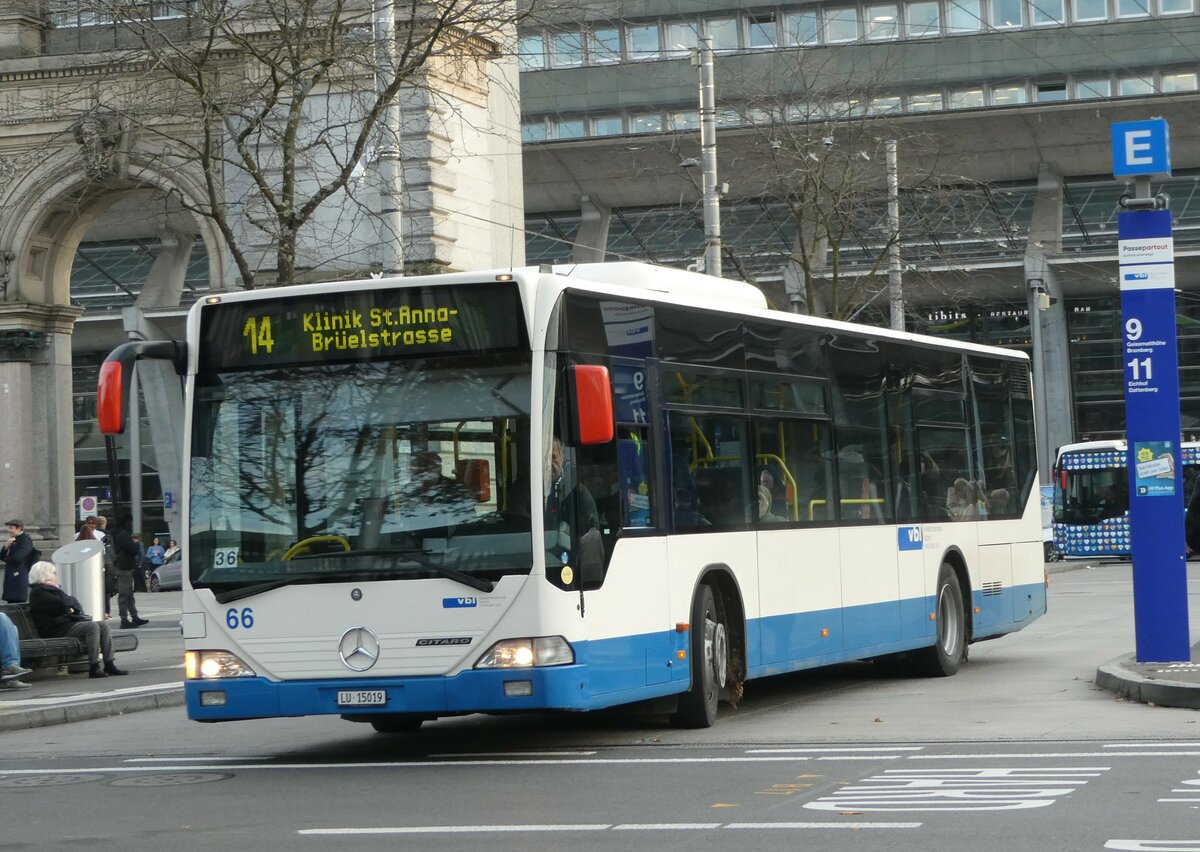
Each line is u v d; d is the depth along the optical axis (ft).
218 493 50.21
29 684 81.97
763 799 40.11
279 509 49.65
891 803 38.81
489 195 133.49
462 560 48.03
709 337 57.16
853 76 224.94
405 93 122.93
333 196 122.62
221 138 113.70
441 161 125.08
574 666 47.93
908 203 179.11
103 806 43.34
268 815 40.52
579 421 46.88
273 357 50.11
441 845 35.14
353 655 48.55
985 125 246.88
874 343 69.15
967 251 235.61
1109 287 246.06
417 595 48.19
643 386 52.90
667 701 56.80
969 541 76.54
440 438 48.62
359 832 37.22
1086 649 84.53
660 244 265.75
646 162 255.29
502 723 60.70
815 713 60.44
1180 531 64.95
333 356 49.65
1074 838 33.65
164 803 43.45
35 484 146.20
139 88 111.65
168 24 124.47
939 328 247.29
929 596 72.23
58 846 37.19
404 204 120.26
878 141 168.86
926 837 34.22
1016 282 239.91
